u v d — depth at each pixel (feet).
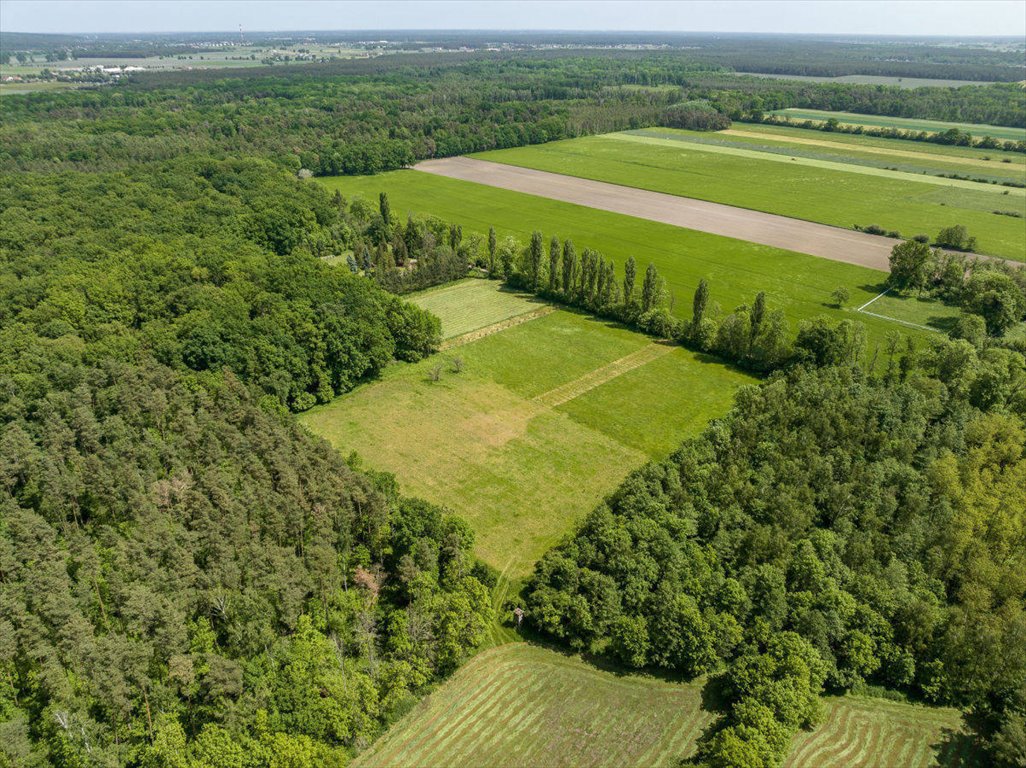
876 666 190.49
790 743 173.58
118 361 310.24
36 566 208.03
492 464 297.53
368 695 179.52
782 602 200.85
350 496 238.07
